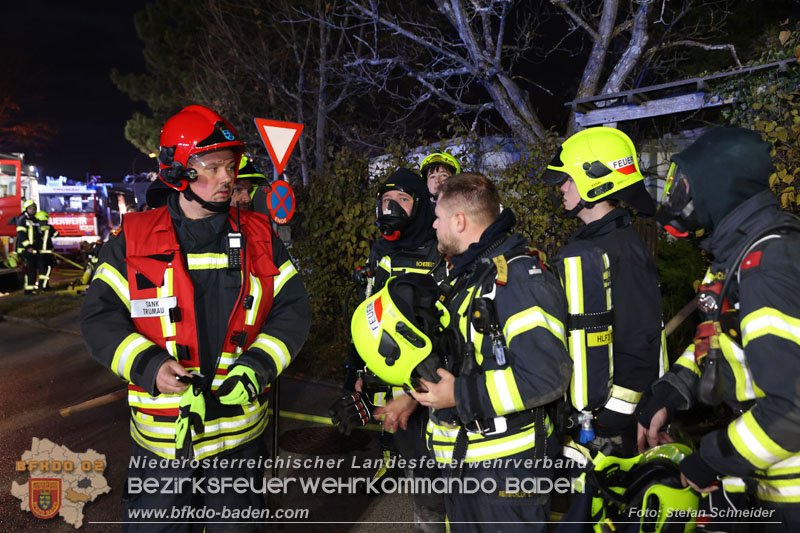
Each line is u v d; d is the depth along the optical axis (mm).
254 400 1938
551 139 5539
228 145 1975
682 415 4258
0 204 13188
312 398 5219
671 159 1656
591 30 8914
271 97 18344
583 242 2002
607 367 1911
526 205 5496
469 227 1897
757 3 10422
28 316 9469
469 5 9930
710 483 1632
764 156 1523
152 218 2029
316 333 6453
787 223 1433
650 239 4871
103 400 2783
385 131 16266
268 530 3018
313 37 17297
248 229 2152
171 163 1967
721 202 1541
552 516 2877
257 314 2088
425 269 2791
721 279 1605
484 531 1785
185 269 1972
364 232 5871
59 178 24922
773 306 1362
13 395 5523
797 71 4805
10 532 3078
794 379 1322
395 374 1744
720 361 1590
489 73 9648
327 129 17938
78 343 7672
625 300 2020
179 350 1947
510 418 1762
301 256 6508
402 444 2738
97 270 2023
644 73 10867
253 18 18000
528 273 1717
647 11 8406
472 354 1766
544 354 1628
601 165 2121
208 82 19406
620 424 2008
